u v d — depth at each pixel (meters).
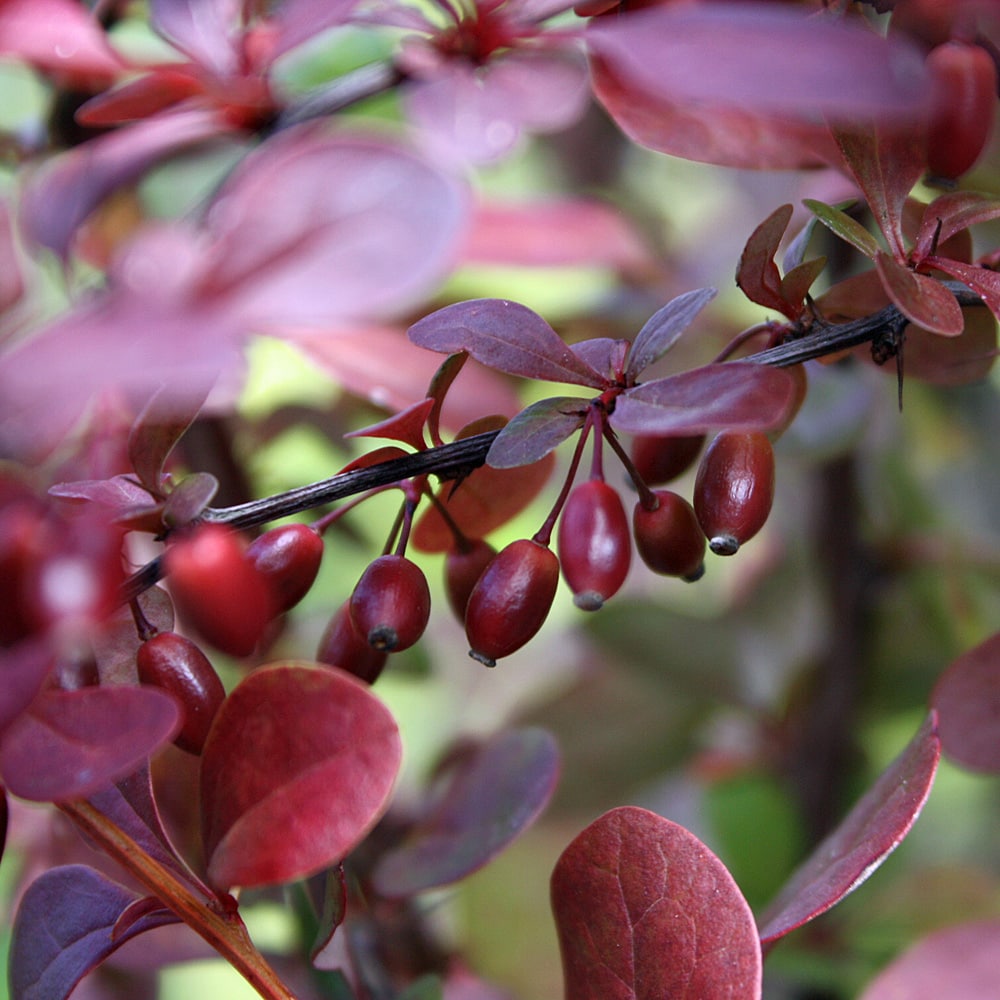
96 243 0.34
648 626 0.40
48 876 0.25
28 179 0.32
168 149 0.30
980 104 0.25
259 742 0.24
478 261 0.34
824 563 0.38
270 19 0.29
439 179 0.21
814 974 0.32
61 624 0.22
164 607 0.25
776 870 0.36
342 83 0.30
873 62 0.21
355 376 0.30
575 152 0.48
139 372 0.20
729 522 0.24
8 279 0.28
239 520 0.24
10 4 0.28
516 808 0.29
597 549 0.24
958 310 0.24
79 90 0.32
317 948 0.25
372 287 0.21
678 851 0.24
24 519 0.22
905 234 0.26
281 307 0.20
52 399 0.20
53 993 0.25
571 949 0.24
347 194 0.21
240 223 0.21
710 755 0.41
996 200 0.25
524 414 0.24
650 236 0.46
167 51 0.33
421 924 0.33
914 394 0.40
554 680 0.43
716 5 0.22
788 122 0.26
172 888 0.24
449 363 0.25
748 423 0.23
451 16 0.29
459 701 0.46
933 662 0.39
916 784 0.25
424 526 0.26
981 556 0.38
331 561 0.35
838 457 0.34
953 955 0.27
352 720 0.23
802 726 0.39
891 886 0.34
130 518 0.23
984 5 0.24
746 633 0.40
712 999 0.24
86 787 0.22
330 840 0.23
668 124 0.26
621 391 0.24
